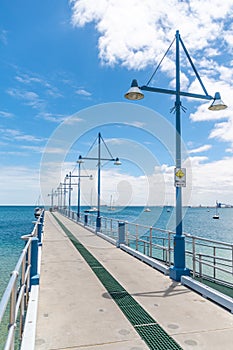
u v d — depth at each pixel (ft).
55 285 20.08
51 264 26.99
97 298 17.42
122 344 11.76
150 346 11.60
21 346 11.30
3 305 6.86
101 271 24.29
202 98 23.22
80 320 14.17
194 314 14.96
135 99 22.68
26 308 16.20
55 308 15.74
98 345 11.70
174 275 21.50
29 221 227.40
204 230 108.47
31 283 19.27
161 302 16.75
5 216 334.44
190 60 23.44
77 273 23.54
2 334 17.24
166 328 13.28
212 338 12.27
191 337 12.35
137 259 29.63
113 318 14.43
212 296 16.99
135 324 13.73
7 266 41.63
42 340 12.10
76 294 18.17
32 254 19.77
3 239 89.40
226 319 14.33
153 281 21.25
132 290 19.03
